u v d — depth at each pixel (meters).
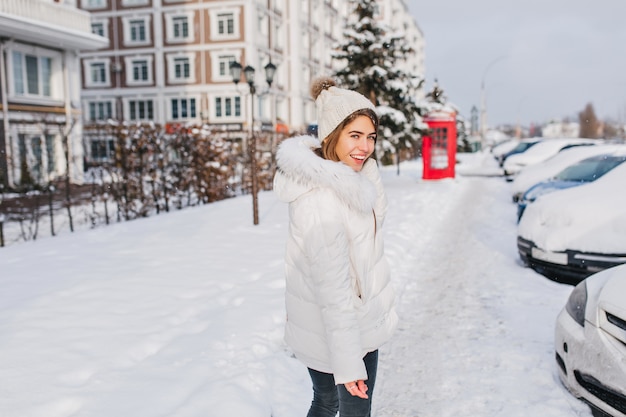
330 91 2.09
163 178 13.27
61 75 24.95
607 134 80.25
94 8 41.62
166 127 13.70
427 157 20.41
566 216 5.75
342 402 2.07
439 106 20.42
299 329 2.08
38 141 16.22
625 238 5.22
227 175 15.49
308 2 46.25
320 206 1.89
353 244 1.99
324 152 2.10
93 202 12.09
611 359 2.86
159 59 40.41
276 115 41.84
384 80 18.48
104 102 42.28
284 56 43.38
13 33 21.56
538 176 11.88
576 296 3.48
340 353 1.86
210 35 38.81
